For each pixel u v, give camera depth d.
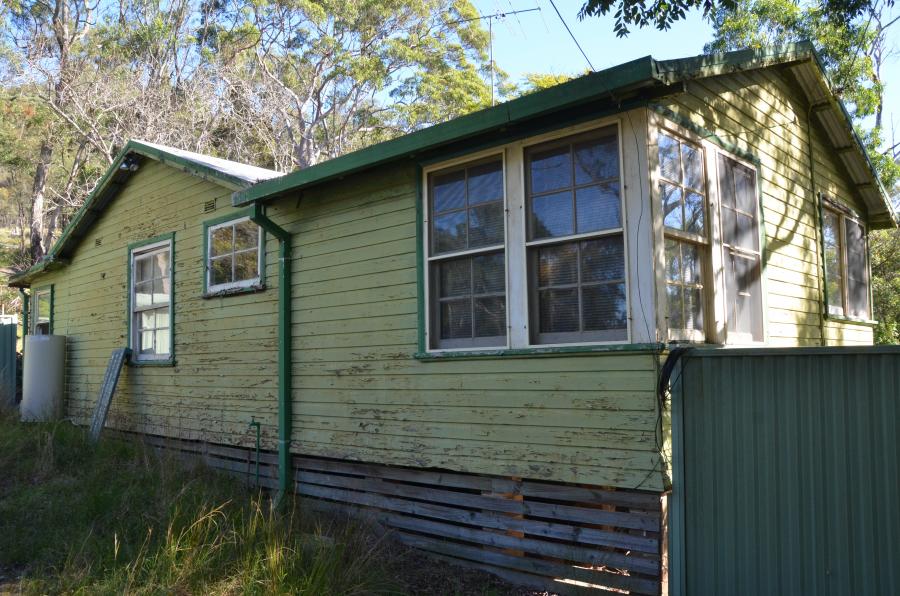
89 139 25.34
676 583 4.43
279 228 7.06
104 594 4.58
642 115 4.65
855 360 3.93
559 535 4.93
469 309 5.58
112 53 26.81
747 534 4.21
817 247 7.70
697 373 4.46
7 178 32.66
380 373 6.15
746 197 6.20
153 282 9.48
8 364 13.03
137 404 9.46
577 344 4.84
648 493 4.50
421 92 28.55
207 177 7.98
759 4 15.05
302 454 6.84
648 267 4.54
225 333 7.99
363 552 5.24
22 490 6.90
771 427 4.18
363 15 28.56
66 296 11.70
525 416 5.08
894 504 3.75
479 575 5.30
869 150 15.40
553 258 5.08
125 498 6.35
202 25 28.70
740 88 6.29
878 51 18.97
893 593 3.71
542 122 5.07
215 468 7.86
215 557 5.01
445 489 5.72
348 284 6.51
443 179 5.84
